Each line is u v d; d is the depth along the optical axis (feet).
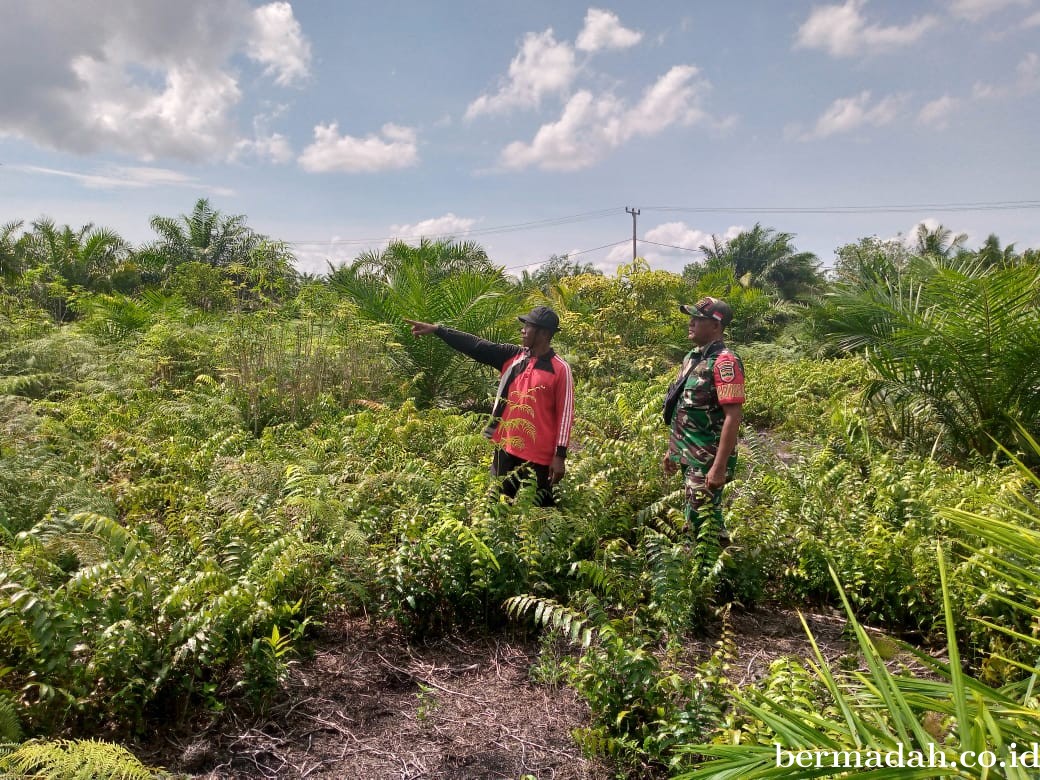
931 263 27.50
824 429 27.37
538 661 10.66
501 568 11.35
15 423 16.78
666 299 50.62
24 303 37.06
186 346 29.09
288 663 9.77
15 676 8.25
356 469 15.83
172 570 10.41
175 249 60.23
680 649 9.57
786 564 13.42
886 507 14.76
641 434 21.04
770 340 72.69
